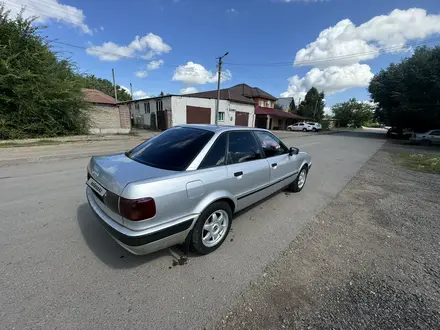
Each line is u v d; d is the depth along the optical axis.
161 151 2.63
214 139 2.66
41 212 3.33
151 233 1.93
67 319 1.65
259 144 3.39
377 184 5.77
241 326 1.66
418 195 4.92
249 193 3.05
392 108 24.31
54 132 11.92
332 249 2.74
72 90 11.97
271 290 2.03
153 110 21.94
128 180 1.98
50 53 11.53
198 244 2.40
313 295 1.99
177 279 2.12
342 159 9.65
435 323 1.74
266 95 38.25
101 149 9.39
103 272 2.16
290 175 4.25
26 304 1.75
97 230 2.88
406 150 14.12
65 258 2.32
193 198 2.23
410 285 2.15
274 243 2.84
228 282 2.12
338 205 4.22
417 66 20.34
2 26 10.04
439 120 21.72
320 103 55.78
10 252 2.37
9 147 9.15
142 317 1.70
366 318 1.76
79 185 4.59
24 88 10.20
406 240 3.00
